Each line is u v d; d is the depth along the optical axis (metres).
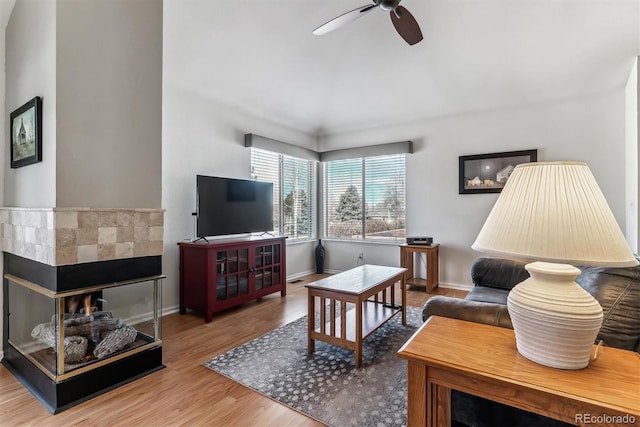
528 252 0.91
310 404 1.73
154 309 2.12
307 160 5.20
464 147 4.16
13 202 2.12
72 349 1.76
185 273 3.20
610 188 3.36
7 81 2.18
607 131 3.38
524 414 1.20
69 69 1.75
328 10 2.73
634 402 0.78
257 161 4.34
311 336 2.33
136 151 2.05
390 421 1.59
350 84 3.94
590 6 2.52
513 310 1.02
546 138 3.68
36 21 1.87
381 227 4.87
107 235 1.87
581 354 0.92
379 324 2.48
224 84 3.52
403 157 4.67
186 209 3.39
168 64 3.00
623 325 1.19
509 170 3.86
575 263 0.85
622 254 0.86
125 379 1.95
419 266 4.48
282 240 3.93
